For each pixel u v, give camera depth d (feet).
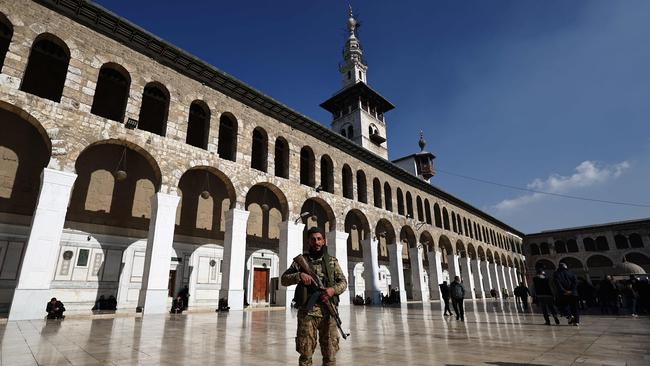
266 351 19.67
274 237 81.82
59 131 43.75
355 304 80.53
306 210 87.92
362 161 93.76
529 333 26.50
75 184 54.75
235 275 56.59
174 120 55.93
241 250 58.39
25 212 50.34
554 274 33.50
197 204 69.05
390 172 103.86
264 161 69.05
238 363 16.49
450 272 122.21
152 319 40.19
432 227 116.16
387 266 112.88
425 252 135.03
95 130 46.96
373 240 87.20
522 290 58.13
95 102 60.80
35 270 38.14
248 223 77.05
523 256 204.54
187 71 59.93
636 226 179.93
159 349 20.27
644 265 176.35
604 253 186.09
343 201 82.53
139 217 60.59
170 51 56.34
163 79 56.49
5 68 41.06
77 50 47.98
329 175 83.66
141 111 65.92
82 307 51.70
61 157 43.01
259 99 68.95
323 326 11.19
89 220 55.16
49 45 55.31
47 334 26.63
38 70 56.13
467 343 21.90
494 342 22.18
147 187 62.95
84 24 49.49
